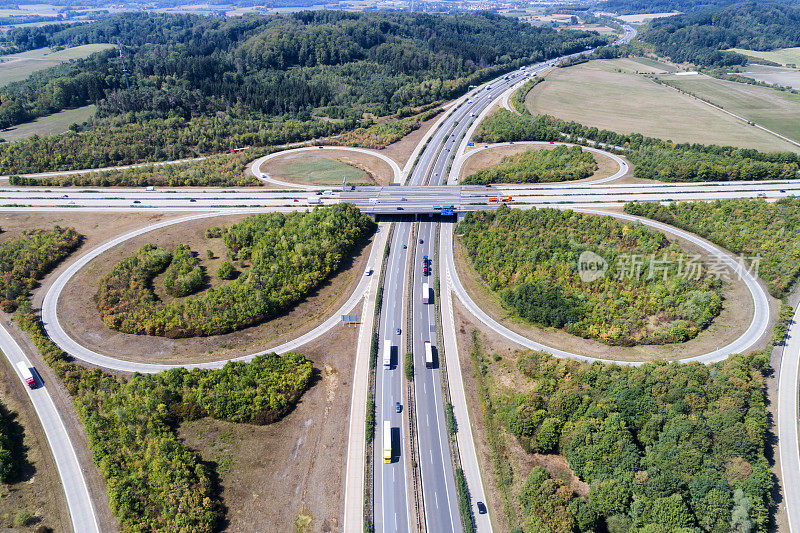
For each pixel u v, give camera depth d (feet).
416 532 346.54
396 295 579.48
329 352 497.05
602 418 395.55
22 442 395.75
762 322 513.45
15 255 595.88
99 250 634.43
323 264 608.60
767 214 646.74
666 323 515.09
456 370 479.00
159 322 505.66
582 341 507.30
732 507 323.57
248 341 506.07
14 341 494.18
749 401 406.62
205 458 390.63
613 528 329.31
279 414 424.46
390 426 414.62
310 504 361.92
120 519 338.75
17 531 336.29
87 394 425.28
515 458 394.32
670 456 352.69
